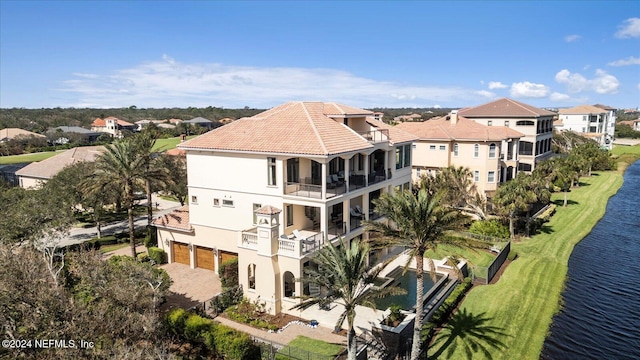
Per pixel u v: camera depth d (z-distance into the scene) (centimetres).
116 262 3089
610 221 5550
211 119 19825
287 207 3253
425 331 2638
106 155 3634
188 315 2486
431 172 5653
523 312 3044
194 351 2395
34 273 1897
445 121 6097
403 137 4306
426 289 3225
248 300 2902
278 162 3131
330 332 2559
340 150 3078
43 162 6750
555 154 9075
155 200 6644
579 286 3550
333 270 2128
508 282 3519
